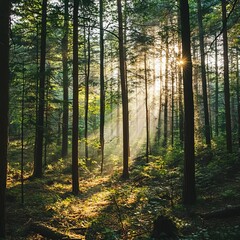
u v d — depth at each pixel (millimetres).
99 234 8781
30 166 22266
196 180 14906
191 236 7758
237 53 25672
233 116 33750
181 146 26484
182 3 11836
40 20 20266
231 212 9453
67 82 26031
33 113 17234
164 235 7859
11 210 11109
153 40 22016
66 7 17125
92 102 30219
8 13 7980
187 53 11789
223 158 17781
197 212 10258
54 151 27844
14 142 29859
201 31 23250
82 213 11281
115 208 11633
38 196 13094
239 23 18891
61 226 9602
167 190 13461
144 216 10484
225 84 20172
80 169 24109
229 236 7582
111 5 24500
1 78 7812
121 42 21266
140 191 13602
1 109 7797
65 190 15742
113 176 20562
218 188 13266
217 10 23250
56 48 25984
